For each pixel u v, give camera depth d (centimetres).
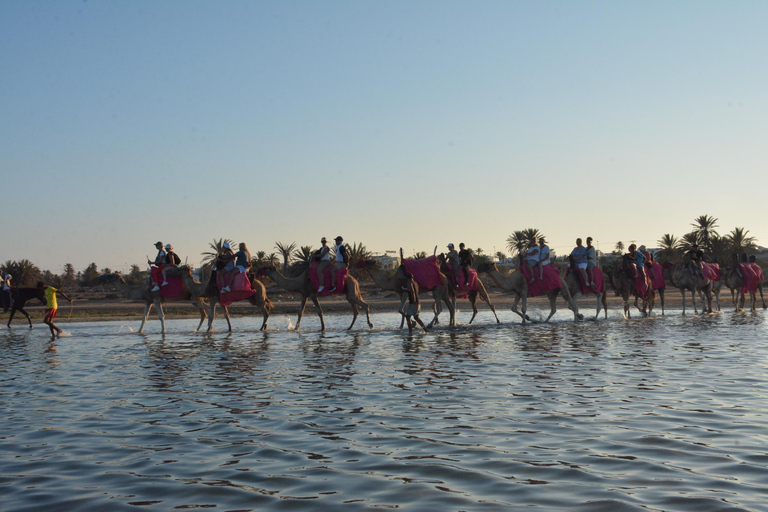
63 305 5356
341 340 1853
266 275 2338
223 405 878
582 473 543
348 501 490
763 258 8762
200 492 519
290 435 699
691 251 2823
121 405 896
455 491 506
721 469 546
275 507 481
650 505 465
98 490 529
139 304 5278
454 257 2364
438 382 1026
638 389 920
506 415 770
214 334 2205
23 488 538
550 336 1808
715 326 2103
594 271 2467
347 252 2272
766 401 825
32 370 1298
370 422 751
